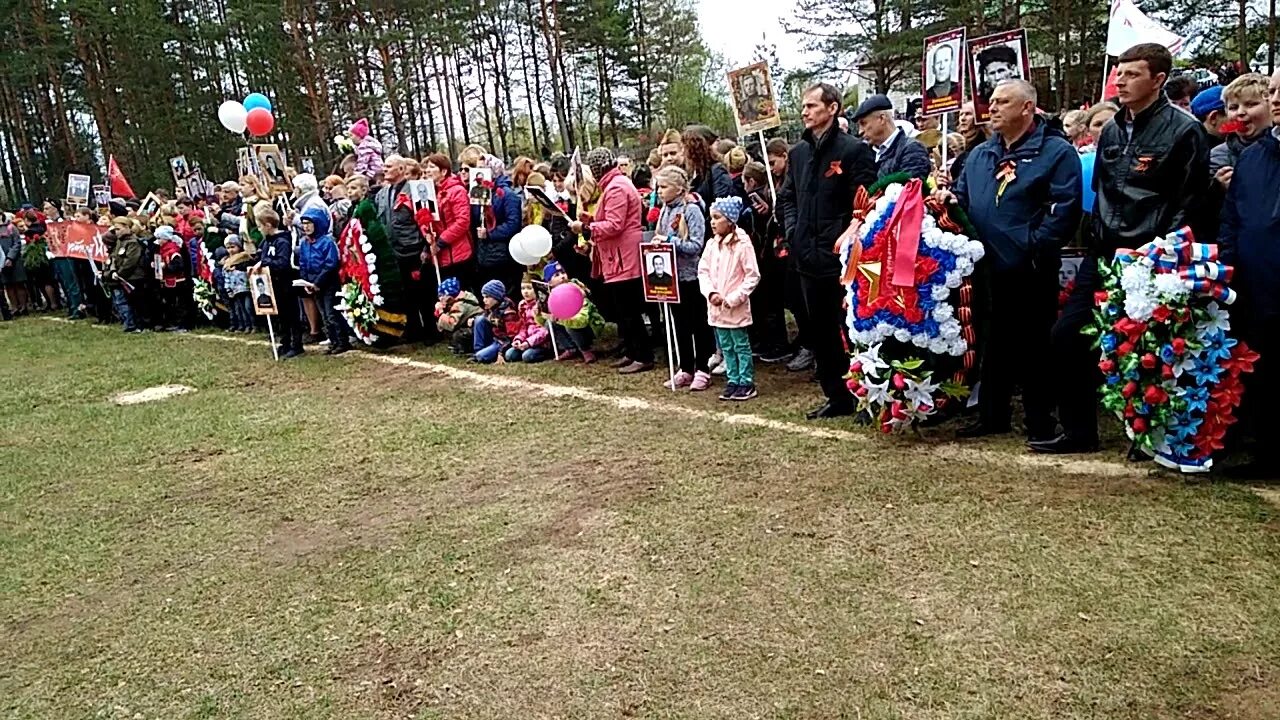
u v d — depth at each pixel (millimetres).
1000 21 21953
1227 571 3045
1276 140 3514
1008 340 4375
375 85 26703
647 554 3602
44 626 3510
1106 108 4914
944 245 4234
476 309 7883
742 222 6414
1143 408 3812
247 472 5184
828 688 2635
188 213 11227
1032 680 2584
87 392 7828
